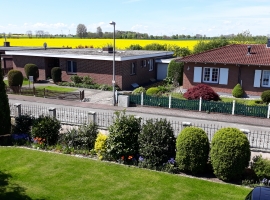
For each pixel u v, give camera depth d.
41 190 9.13
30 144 12.95
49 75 34.25
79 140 12.54
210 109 20.59
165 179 10.00
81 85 29.78
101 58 29.52
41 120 13.17
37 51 34.72
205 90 22.77
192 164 10.18
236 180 10.08
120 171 10.52
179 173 10.57
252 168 10.15
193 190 9.31
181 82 32.81
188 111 20.94
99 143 11.62
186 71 28.33
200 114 20.20
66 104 22.77
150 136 10.90
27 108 20.77
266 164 9.78
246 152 9.75
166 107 21.72
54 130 12.99
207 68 27.52
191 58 27.86
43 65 33.50
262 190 7.49
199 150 10.12
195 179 10.07
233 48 29.22
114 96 22.59
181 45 59.19
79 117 18.30
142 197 8.84
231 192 9.23
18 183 9.53
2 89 13.46
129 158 11.09
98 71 30.30
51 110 15.70
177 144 10.45
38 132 12.82
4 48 42.84
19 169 10.54
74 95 24.20
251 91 25.98
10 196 8.73
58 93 24.62
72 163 11.10
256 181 9.95
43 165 10.90
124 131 11.20
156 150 10.78
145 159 11.02
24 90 25.91
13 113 18.33
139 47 50.03
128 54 32.09
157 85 32.22
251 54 27.05
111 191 9.16
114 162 11.28
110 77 29.78
